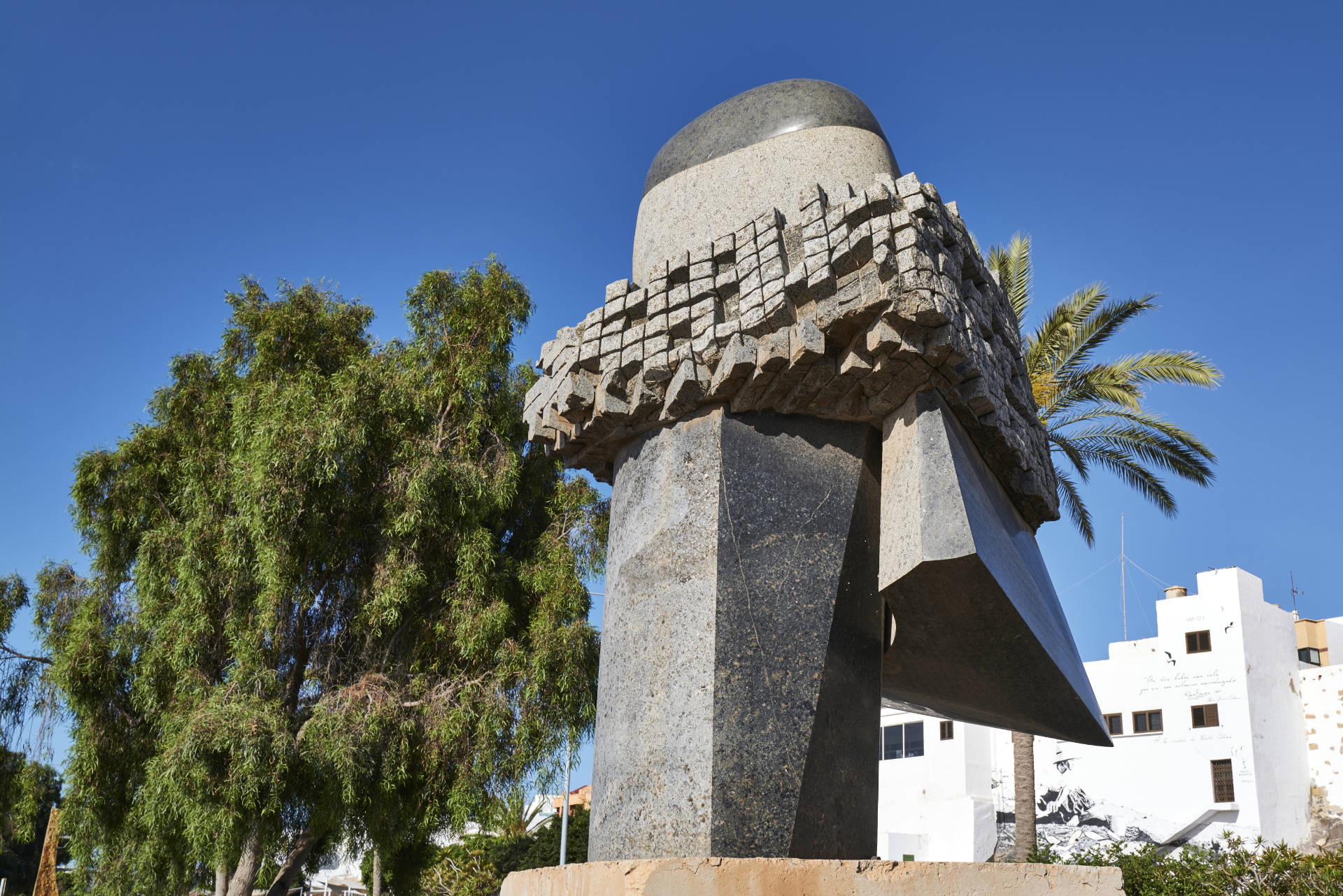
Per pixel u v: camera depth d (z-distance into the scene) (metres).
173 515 12.08
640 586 4.22
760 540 4.04
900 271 3.78
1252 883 11.77
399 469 10.91
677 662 3.91
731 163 4.78
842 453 4.28
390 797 10.30
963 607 4.04
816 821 3.72
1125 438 14.33
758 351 4.08
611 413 4.44
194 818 9.27
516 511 12.72
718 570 3.95
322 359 12.09
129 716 11.43
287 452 10.23
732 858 3.09
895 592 3.99
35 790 12.28
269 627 10.23
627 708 4.05
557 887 3.47
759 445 4.20
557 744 10.85
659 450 4.41
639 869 3.05
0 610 11.98
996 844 24.67
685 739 3.76
